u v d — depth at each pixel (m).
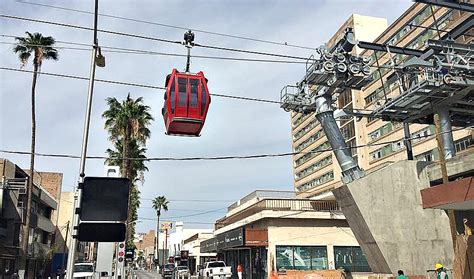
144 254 171.12
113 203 7.29
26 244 32.66
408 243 22.00
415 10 52.44
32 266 46.22
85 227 7.14
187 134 13.59
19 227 36.50
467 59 21.56
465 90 21.41
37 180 55.16
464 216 21.81
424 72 21.30
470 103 23.56
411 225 22.30
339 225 33.16
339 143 23.66
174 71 13.56
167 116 13.44
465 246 17.05
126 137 37.69
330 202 35.38
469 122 27.36
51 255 49.66
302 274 24.14
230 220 50.44
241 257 40.66
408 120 25.08
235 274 42.12
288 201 35.31
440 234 22.33
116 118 37.62
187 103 13.05
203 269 41.09
